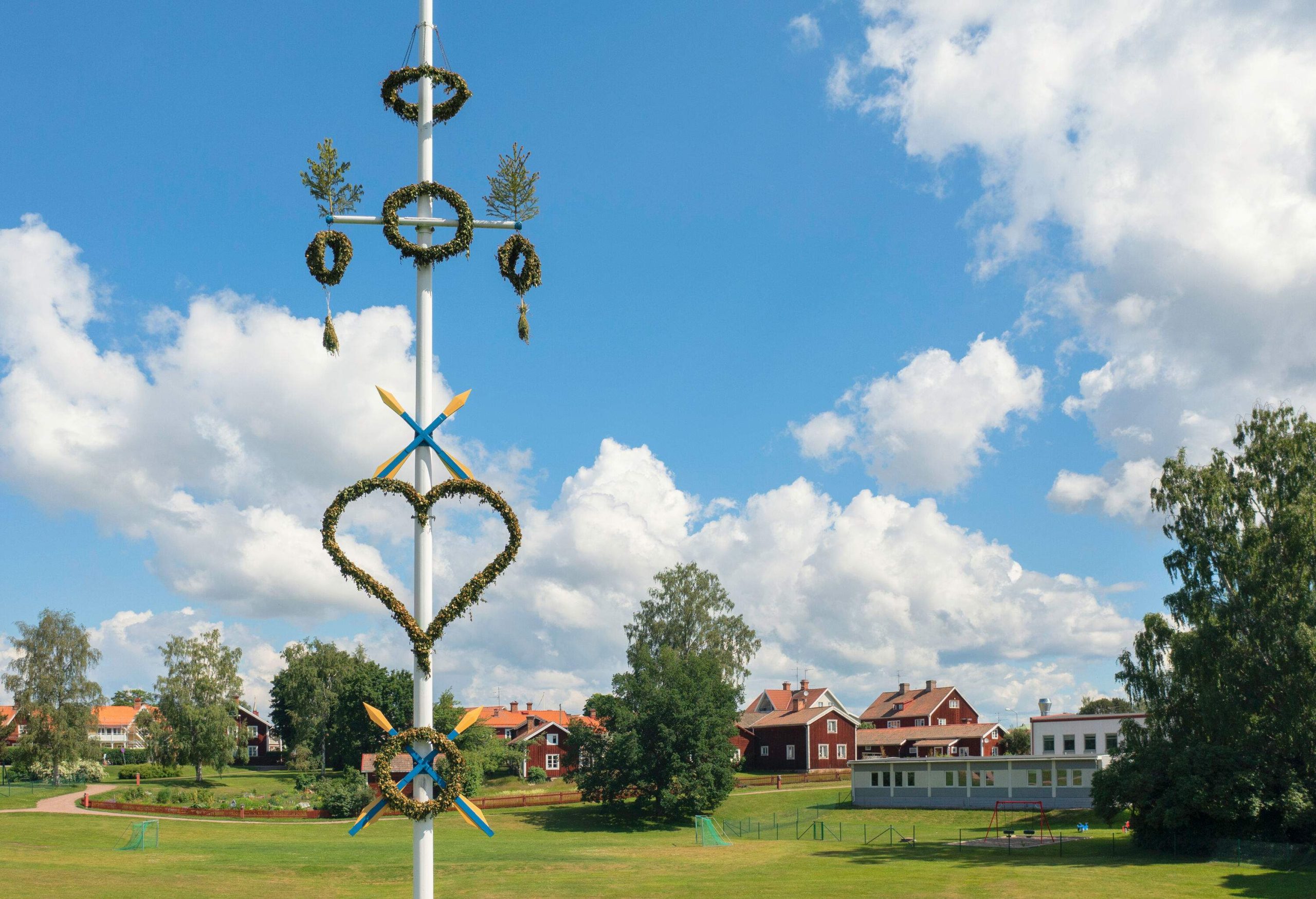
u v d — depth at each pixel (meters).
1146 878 38.94
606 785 72.69
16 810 64.12
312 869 42.69
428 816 17.77
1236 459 53.09
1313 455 50.75
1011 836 57.19
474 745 86.94
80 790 80.25
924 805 74.12
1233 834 45.03
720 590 93.00
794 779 92.12
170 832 56.69
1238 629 48.91
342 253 19.38
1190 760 45.41
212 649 94.62
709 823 60.41
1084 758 68.06
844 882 40.00
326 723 107.44
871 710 121.00
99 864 42.00
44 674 85.19
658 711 72.75
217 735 90.44
